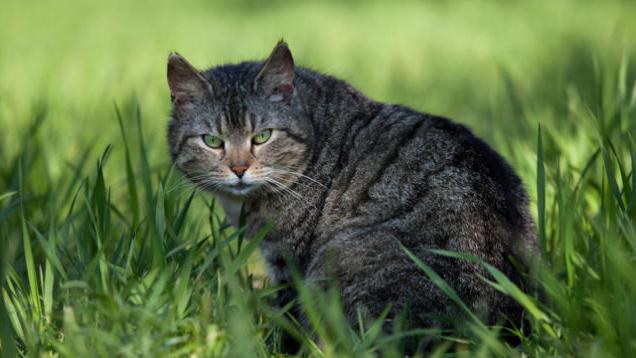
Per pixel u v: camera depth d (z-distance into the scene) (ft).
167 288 17.52
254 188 22.70
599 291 17.40
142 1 89.15
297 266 22.12
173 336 17.04
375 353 18.08
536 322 17.71
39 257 22.27
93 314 17.49
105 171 29.84
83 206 22.12
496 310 19.10
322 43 56.90
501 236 19.62
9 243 23.56
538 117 31.27
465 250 19.30
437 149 21.08
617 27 45.39
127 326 17.07
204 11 80.02
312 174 22.38
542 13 66.28
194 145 23.08
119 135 33.09
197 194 26.96
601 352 15.83
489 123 37.40
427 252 19.36
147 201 19.97
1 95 40.01
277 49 22.57
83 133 34.37
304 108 23.15
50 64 49.34
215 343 16.65
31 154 27.99
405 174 20.95
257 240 18.34
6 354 16.63
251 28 66.28
